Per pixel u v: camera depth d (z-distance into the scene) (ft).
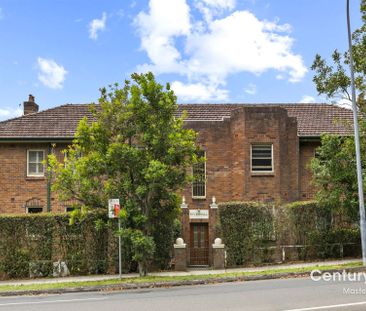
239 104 97.25
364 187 65.77
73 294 46.78
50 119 89.20
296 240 69.62
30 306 38.11
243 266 66.23
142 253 55.36
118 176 56.44
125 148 53.67
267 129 82.02
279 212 68.85
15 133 84.53
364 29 63.16
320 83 66.23
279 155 81.71
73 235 64.64
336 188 68.44
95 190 56.54
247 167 81.10
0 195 83.15
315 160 71.31
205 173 83.30
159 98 55.16
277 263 67.31
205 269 66.59
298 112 94.63
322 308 31.42
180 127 57.06
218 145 84.17
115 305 36.45
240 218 67.56
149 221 57.67
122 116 54.44
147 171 52.29
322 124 89.10
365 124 64.90
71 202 82.79
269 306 33.06
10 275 62.85
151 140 54.54
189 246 74.02
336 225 71.92
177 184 56.29
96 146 55.21
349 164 67.62
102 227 59.52
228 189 83.20
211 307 33.50
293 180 82.94
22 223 63.72
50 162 56.59
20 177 83.71
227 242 67.26
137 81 55.57
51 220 64.44
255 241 67.46
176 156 55.42
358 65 63.67
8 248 63.10
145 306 35.17
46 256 63.82
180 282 50.96
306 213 70.38
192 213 76.13
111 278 57.57
